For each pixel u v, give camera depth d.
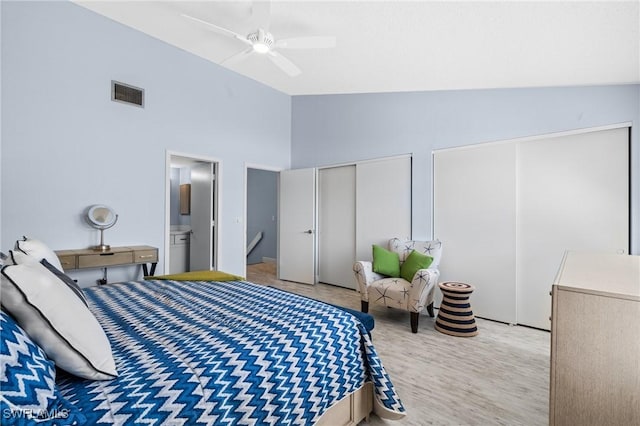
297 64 3.57
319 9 2.37
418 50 2.71
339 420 1.45
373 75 3.56
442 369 2.21
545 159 3.00
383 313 3.48
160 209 3.67
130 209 3.43
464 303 2.86
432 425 1.62
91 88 3.13
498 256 3.24
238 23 3.01
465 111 3.48
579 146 2.83
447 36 2.38
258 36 2.44
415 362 2.31
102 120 3.21
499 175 3.24
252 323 1.43
